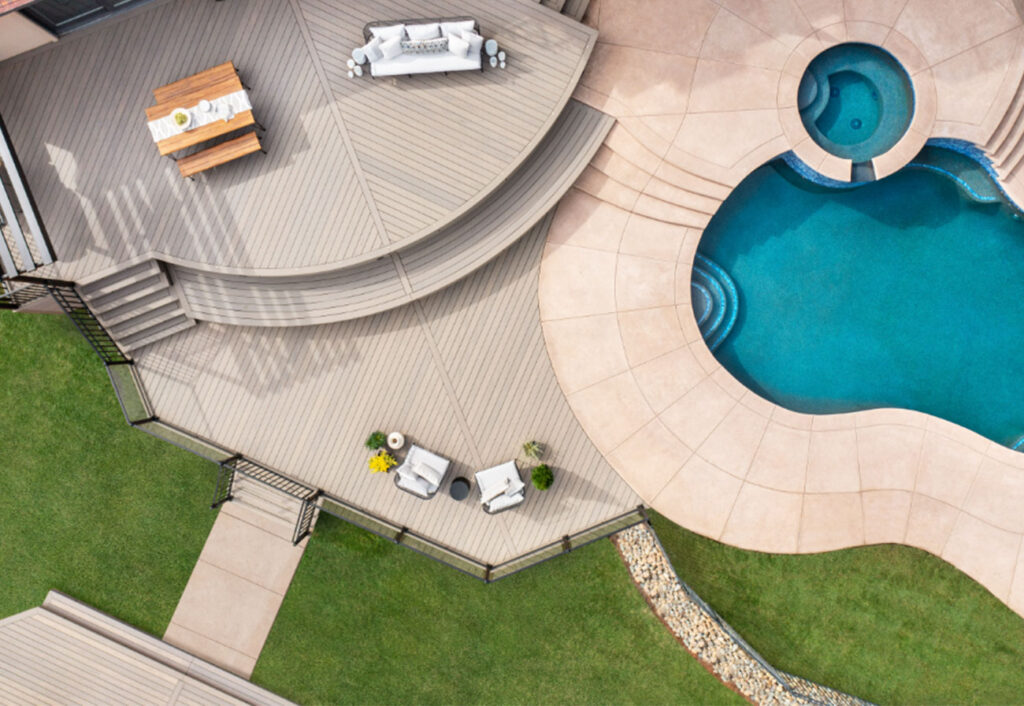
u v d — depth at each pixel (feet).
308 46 47.29
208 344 52.75
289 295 50.67
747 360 54.39
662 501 52.70
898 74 50.96
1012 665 53.93
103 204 48.78
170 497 55.62
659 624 54.39
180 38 47.67
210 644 55.88
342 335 52.29
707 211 50.75
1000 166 51.01
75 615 56.29
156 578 55.93
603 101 50.11
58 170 48.73
